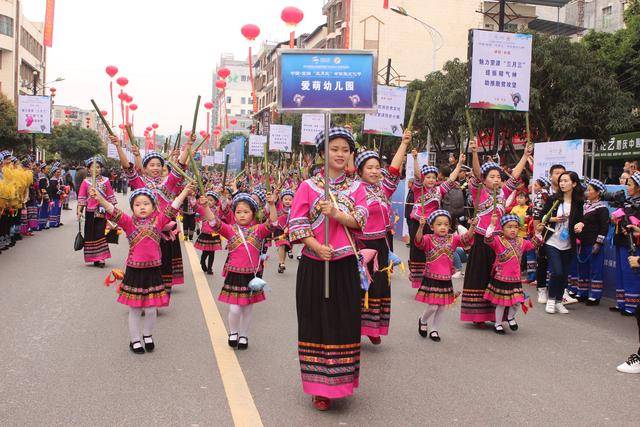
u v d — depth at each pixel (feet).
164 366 18.44
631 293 27.35
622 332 24.31
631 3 74.23
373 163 20.83
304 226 15.16
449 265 22.71
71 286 30.94
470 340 22.67
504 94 38.06
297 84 17.04
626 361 19.39
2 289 29.66
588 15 117.19
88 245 37.35
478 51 37.70
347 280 15.21
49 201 61.41
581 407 15.79
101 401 15.48
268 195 20.99
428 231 30.96
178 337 21.84
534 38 63.82
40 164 63.82
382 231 21.52
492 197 24.67
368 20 144.66
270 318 25.17
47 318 24.06
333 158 15.85
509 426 14.44
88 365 18.39
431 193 31.42
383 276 21.29
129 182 28.45
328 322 14.92
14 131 125.70
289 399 15.90
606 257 32.50
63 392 16.07
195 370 18.12
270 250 48.62
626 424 14.73
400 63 145.69
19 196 43.42
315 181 15.71
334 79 17.03
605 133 65.05
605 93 62.80
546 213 28.48
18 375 17.34
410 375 18.22
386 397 16.26
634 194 27.30
